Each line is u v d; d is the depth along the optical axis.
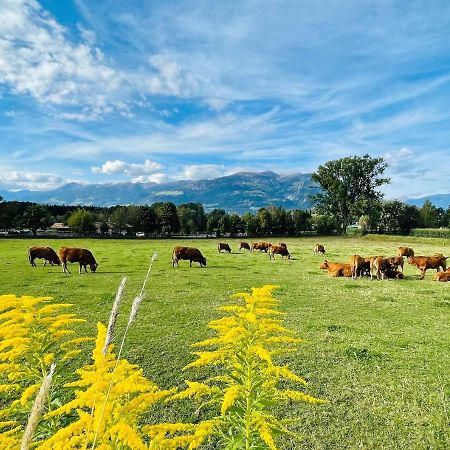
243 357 4.09
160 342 11.79
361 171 91.81
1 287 20.97
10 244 58.91
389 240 77.50
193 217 108.12
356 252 48.31
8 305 4.04
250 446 3.84
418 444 6.77
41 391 1.31
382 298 18.56
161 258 38.72
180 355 10.72
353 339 12.19
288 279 24.84
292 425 7.32
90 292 19.55
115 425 2.76
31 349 3.88
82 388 4.25
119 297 1.84
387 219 106.00
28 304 4.03
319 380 9.23
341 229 105.19
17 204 98.06
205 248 56.38
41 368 3.96
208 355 4.20
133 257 39.50
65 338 11.97
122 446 2.83
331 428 7.23
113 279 24.09
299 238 89.31
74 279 24.02
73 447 2.81
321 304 17.27
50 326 4.02
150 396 3.12
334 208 96.00
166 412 7.63
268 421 3.97
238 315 4.41
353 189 94.31
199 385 4.00
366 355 10.69
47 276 25.30
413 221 111.31
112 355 3.43
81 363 9.91
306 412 7.78
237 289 20.80
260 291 4.59
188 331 12.94
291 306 16.86
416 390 8.71
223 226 98.50
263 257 41.78
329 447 6.70
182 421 7.31
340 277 26.48
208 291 20.20
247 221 99.44
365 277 26.97
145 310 15.90
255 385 3.95
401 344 11.70
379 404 8.11
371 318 14.88
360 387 8.88
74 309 15.86
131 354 10.79
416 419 7.54
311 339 12.19
